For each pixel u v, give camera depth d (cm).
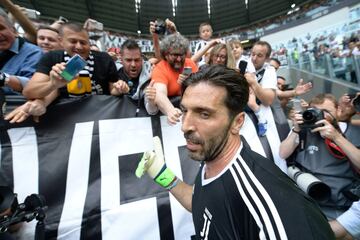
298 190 63
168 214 144
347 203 149
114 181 140
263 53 235
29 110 116
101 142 141
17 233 113
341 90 581
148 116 158
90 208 130
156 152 113
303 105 255
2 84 118
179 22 1465
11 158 119
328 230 57
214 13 1459
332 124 149
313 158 162
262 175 64
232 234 63
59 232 121
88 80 148
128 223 135
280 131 206
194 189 88
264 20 1377
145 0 1338
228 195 66
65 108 136
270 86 219
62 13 1127
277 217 55
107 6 1244
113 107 149
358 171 144
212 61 217
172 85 171
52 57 133
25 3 1011
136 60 207
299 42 755
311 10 1123
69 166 131
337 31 638
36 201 95
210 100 67
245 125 195
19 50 152
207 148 70
